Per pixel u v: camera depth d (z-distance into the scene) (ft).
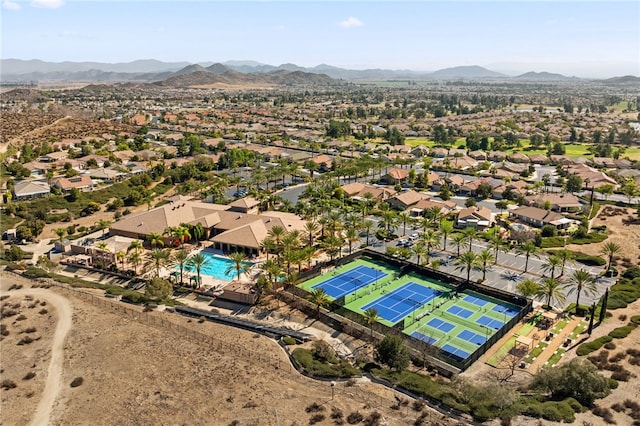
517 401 237.04
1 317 330.54
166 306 363.97
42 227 538.06
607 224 571.28
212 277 423.64
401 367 279.90
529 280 384.47
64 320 327.88
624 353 295.69
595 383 245.86
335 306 370.12
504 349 313.94
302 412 228.63
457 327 346.95
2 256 462.60
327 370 270.26
